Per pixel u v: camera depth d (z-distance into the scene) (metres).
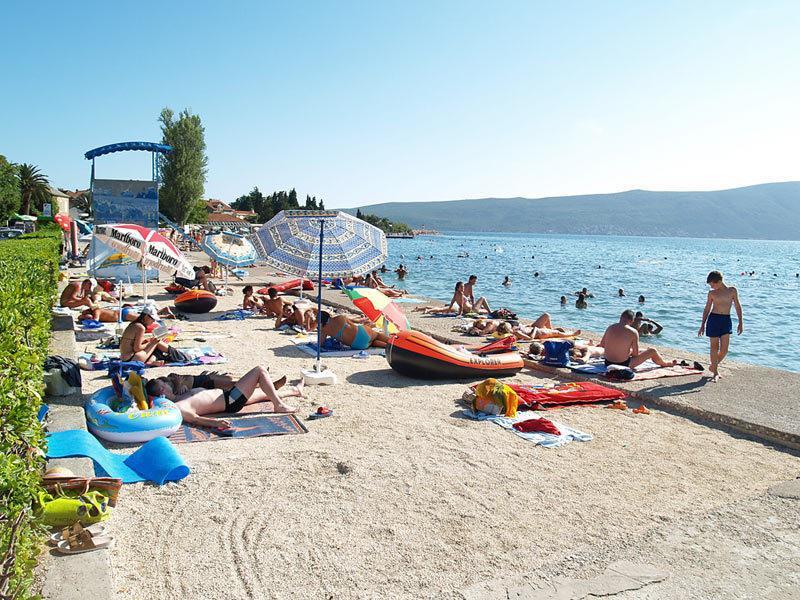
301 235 11.88
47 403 7.80
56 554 4.27
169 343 13.18
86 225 41.97
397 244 144.62
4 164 75.62
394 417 8.41
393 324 10.91
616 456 7.15
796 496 6.09
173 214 66.50
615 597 4.31
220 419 7.70
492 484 6.24
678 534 5.27
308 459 6.77
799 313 28.22
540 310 26.00
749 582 4.54
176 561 4.62
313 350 12.97
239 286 26.41
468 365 10.59
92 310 15.34
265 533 5.09
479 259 73.31
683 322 24.00
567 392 9.37
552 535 5.21
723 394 9.49
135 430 7.10
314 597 4.23
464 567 4.67
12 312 5.88
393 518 5.44
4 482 3.12
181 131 65.69
